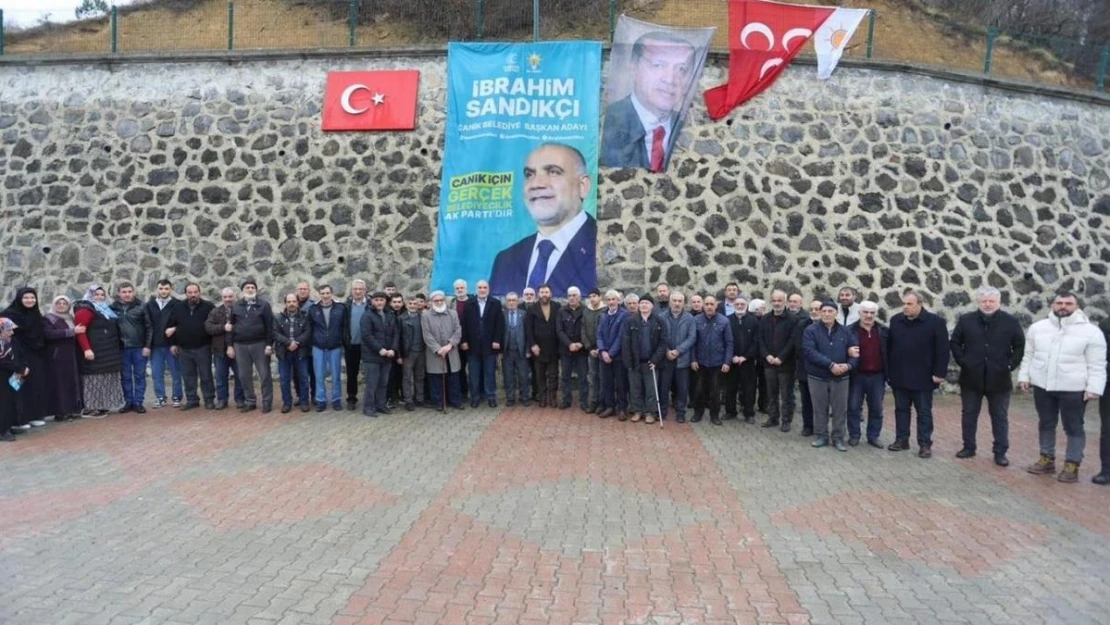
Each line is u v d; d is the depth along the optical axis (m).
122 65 11.13
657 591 3.94
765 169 10.27
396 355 8.79
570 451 7.00
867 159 10.34
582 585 4.01
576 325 8.88
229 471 6.23
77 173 10.95
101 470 6.30
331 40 12.09
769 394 8.25
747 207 10.21
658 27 10.41
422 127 10.60
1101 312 10.83
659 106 10.32
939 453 7.13
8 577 4.05
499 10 12.13
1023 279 10.48
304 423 8.14
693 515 5.21
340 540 4.65
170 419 8.40
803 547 4.61
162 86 11.02
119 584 3.96
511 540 4.68
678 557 4.43
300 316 8.73
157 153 10.86
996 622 3.63
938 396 10.02
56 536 4.71
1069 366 6.14
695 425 8.26
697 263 10.16
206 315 8.94
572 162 10.29
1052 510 5.41
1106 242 11.05
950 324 10.15
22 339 7.84
